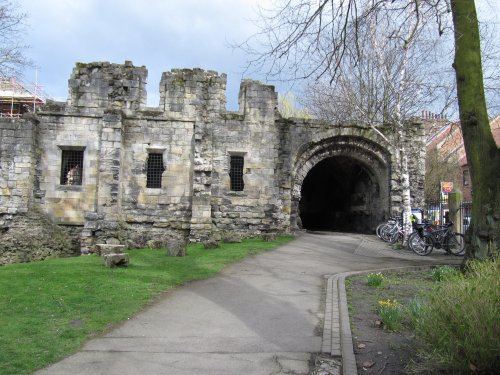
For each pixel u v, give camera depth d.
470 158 9.90
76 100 20.81
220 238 20.16
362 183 27.56
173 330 7.09
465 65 9.91
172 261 14.16
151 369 5.48
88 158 20.53
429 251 16.88
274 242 19.30
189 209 20.98
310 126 22.44
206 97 21.50
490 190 9.52
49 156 20.50
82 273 11.85
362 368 5.54
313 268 13.02
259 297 9.35
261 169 21.61
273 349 6.21
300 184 22.61
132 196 20.80
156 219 20.80
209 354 6.02
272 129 21.81
